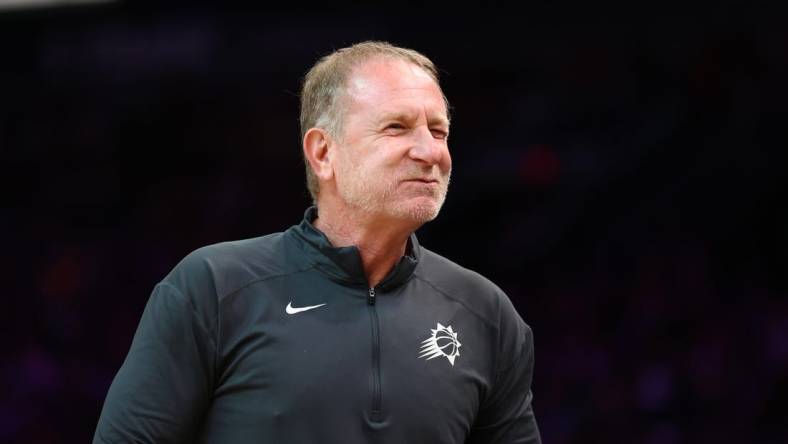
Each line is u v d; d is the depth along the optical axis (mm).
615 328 29469
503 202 35875
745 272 30531
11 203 39438
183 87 38281
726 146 33250
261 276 7184
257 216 38094
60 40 37625
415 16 34906
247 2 35750
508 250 34688
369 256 7367
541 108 36094
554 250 33938
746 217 32062
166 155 39250
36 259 37062
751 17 33188
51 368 32125
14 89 38656
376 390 6969
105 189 39312
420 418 7062
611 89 35312
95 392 32031
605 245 33000
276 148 38375
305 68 35656
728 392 26094
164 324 6957
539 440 7977
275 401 6852
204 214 38250
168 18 36469
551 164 35594
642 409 26469
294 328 7020
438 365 7230
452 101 36500
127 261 37125
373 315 7188
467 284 7695
